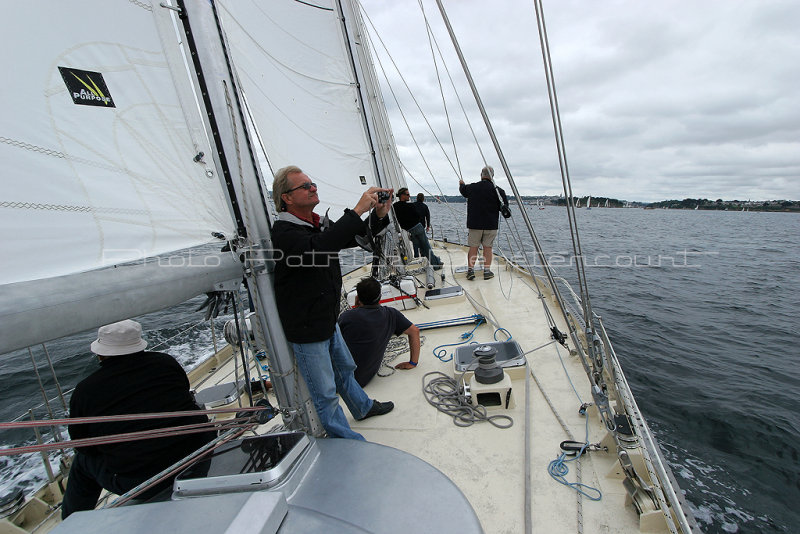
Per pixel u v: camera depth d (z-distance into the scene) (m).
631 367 4.64
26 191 0.82
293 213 1.48
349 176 4.25
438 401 2.20
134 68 1.04
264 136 3.55
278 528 0.67
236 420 1.34
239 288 1.30
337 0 4.04
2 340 0.65
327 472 0.88
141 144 1.05
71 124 0.90
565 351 2.67
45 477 2.59
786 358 4.92
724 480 2.71
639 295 8.38
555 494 1.50
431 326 3.27
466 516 0.73
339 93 4.11
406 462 0.88
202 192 1.21
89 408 1.36
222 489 0.85
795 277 11.01
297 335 1.46
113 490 1.37
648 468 1.35
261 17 3.45
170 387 1.46
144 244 1.05
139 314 0.92
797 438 3.15
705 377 4.35
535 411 2.04
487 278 4.81
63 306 0.74
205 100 1.23
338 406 1.69
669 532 1.28
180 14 1.19
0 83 0.79
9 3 0.79
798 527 2.30
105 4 0.97
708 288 9.25
